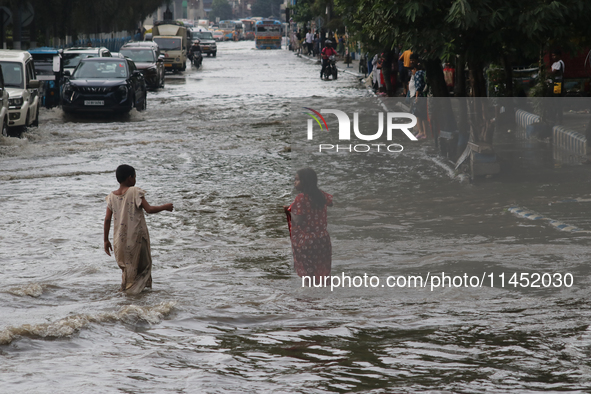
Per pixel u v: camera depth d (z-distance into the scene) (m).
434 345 10.05
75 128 42.91
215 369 9.23
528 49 23.05
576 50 24.02
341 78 79.81
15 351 9.99
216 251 16.88
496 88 33.78
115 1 106.25
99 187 25.14
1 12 67.50
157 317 11.60
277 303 12.49
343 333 10.72
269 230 18.95
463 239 15.33
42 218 20.33
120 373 9.07
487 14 21.62
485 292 12.53
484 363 9.28
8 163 30.28
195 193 23.94
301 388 8.52
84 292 13.61
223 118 46.59
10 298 12.95
